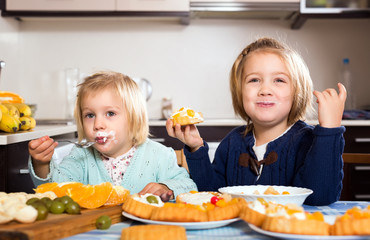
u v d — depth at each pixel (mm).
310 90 1323
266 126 1269
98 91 1282
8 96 2154
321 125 1018
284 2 3082
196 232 737
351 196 2807
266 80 1211
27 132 1847
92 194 879
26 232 609
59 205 791
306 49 3404
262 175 1229
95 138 1288
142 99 1400
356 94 3410
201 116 1098
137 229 661
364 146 2811
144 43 3418
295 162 1206
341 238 634
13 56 3264
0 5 3045
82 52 3412
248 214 722
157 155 1403
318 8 3094
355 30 3408
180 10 3088
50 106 3404
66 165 1345
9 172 1758
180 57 3428
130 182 1363
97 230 761
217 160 1367
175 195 1103
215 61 3426
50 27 3400
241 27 3412
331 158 1005
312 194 1016
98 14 3090
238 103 1359
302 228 647
